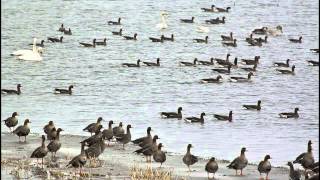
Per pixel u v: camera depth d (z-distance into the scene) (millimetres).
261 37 164125
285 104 100750
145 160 61781
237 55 143625
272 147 73375
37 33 161750
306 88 112438
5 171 56312
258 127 85062
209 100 101812
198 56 140625
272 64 133500
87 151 59531
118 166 59062
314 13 195625
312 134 81125
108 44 149375
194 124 85500
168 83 112625
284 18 188375
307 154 60406
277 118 91000
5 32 161375
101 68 124188
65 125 81562
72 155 62781
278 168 62000
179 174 57500
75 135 73312
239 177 57281
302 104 100938
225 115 90312
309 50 149000
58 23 175000
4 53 137750
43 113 89312
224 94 106188
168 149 70188
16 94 102375
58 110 91312
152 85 110625
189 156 58875
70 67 124562
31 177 54562
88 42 152875
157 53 141375
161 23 170125
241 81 115812
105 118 87438
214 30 170625
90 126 72312
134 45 149125
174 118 87750
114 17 185375
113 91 105375
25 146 66250
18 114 81250
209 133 80312
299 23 181625
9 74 117750
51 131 67750
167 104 98000
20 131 67875
